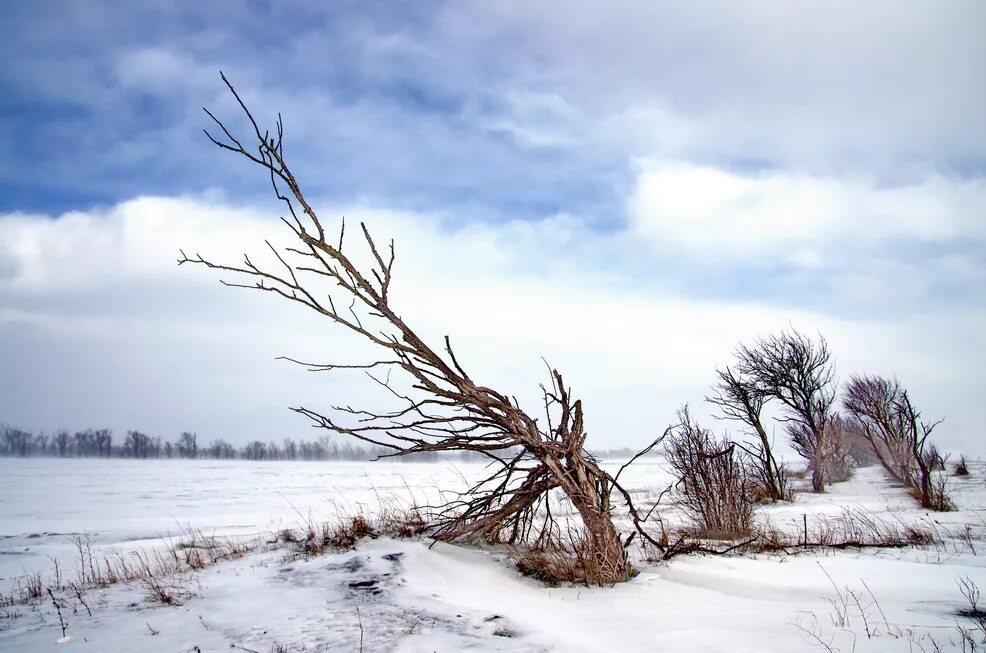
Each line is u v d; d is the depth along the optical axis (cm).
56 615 549
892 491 1858
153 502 2264
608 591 619
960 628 427
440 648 408
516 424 696
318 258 582
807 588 574
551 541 765
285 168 546
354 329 611
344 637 434
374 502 1891
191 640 438
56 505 2161
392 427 670
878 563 684
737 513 1007
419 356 661
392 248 630
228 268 562
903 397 1720
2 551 1140
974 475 2314
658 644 426
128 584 690
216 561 807
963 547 822
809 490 2117
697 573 672
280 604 536
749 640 427
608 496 745
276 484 3425
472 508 813
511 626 466
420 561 693
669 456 1158
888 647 395
